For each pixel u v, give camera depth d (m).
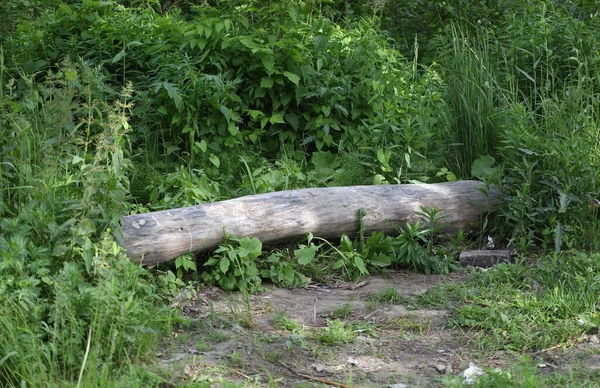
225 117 7.68
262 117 8.04
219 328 5.17
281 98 8.03
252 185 7.02
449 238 6.88
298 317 5.47
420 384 4.48
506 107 7.57
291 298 5.88
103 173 4.96
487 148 7.57
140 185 7.18
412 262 6.50
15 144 5.14
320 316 5.50
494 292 5.71
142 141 7.75
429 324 5.30
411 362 4.79
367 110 8.13
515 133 7.04
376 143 7.56
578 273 5.87
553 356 4.80
